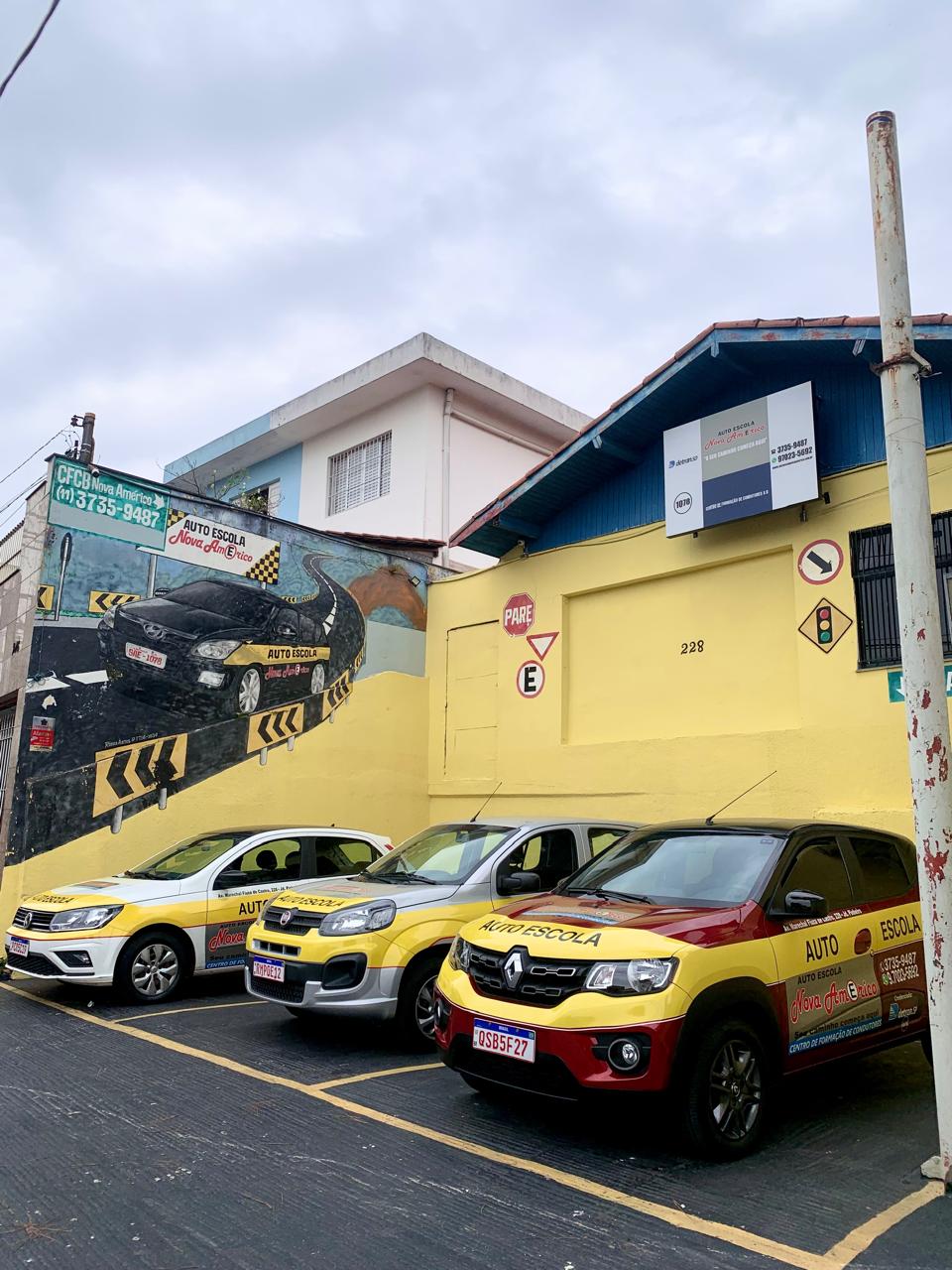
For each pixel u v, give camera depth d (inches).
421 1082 242.2
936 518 384.8
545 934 207.5
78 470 459.2
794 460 421.7
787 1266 147.8
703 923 204.5
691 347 436.1
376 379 729.0
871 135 218.5
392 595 604.1
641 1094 182.5
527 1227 159.6
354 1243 153.2
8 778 474.6
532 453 817.5
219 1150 193.5
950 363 381.4
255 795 510.6
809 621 422.9
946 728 194.2
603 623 521.0
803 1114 224.5
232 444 859.4
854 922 233.9
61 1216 162.9
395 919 272.5
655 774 473.4
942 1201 172.6
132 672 467.8
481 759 571.8
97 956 328.8
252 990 287.7
